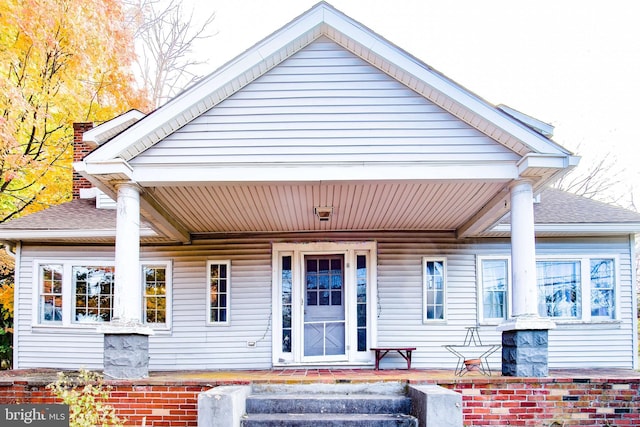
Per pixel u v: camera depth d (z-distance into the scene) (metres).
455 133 6.15
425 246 9.44
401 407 5.73
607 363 9.17
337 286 9.35
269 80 6.25
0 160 11.17
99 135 8.82
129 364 5.88
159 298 9.52
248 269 9.41
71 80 12.15
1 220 13.16
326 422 5.41
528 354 5.87
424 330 9.21
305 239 9.41
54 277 9.49
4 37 11.14
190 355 9.24
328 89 6.23
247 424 5.39
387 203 7.54
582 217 8.97
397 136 6.16
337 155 6.14
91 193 11.10
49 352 9.27
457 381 5.77
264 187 6.62
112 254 9.52
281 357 9.17
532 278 6.04
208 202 7.38
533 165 5.77
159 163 6.09
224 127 6.17
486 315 9.30
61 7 11.46
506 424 5.68
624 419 5.67
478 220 8.05
